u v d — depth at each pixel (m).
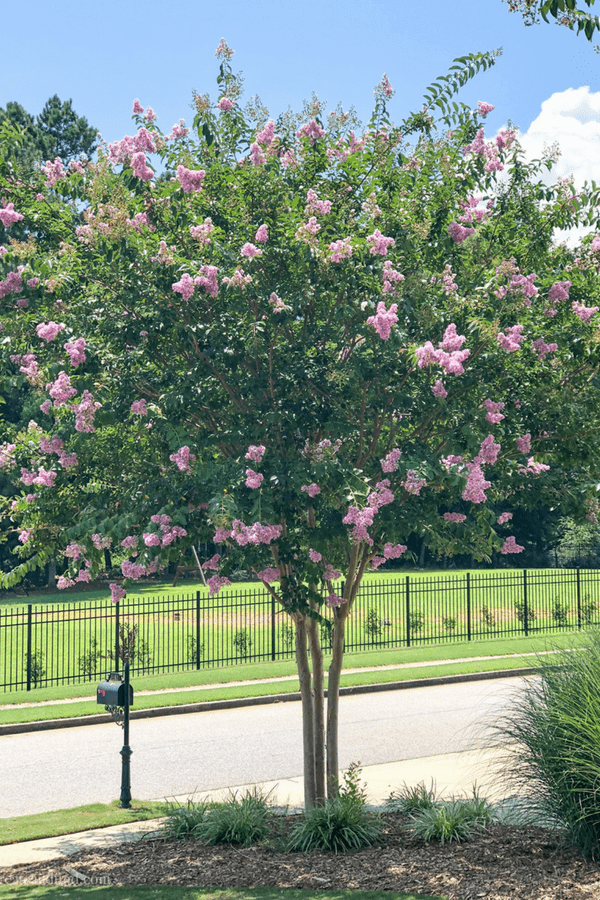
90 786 11.70
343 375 7.88
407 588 24.86
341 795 8.80
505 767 8.14
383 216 8.63
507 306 8.27
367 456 8.72
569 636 9.20
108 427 8.72
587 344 8.12
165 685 18.59
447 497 8.58
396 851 7.84
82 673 20.36
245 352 8.15
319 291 8.32
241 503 7.37
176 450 7.67
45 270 7.85
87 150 52.03
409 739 14.29
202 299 7.91
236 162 8.76
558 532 53.38
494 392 8.38
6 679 20.16
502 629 27.64
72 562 8.80
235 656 22.67
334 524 8.06
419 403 8.02
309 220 8.00
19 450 8.76
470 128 8.84
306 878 7.23
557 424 8.33
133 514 7.56
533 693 8.27
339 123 8.84
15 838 9.05
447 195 8.77
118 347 8.49
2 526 39.69
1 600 39.62
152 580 46.62
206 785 11.70
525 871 6.77
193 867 7.82
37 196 8.45
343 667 20.66
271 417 7.72
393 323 7.40
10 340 8.06
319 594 8.27
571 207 8.86
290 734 14.88
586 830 6.98
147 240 8.34
